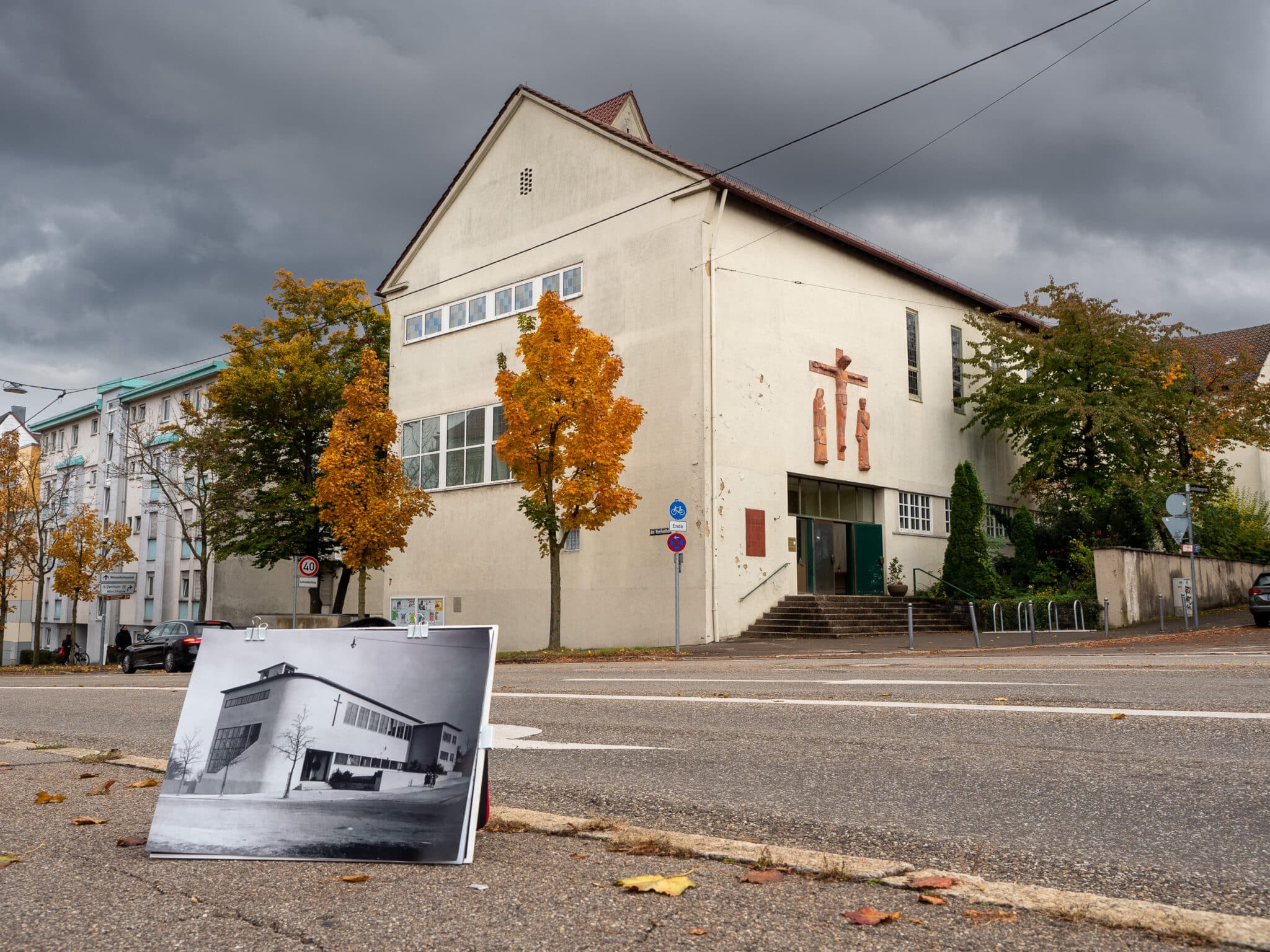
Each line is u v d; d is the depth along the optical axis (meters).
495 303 30.67
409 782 4.19
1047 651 18.39
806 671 13.44
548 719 8.85
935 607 27.66
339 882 3.78
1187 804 4.73
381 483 27.80
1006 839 4.33
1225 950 2.92
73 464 60.22
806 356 27.78
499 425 30.09
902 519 30.83
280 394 34.41
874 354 30.39
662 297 25.75
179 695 13.67
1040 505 34.91
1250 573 33.78
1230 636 21.69
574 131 28.66
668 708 9.09
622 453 22.77
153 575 52.41
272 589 46.22
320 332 36.81
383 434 27.69
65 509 59.91
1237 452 46.09
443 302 32.44
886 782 5.56
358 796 4.20
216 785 4.36
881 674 11.90
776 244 27.23
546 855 4.20
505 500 29.52
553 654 21.94
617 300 26.86
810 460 27.50
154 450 51.69
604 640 25.94
